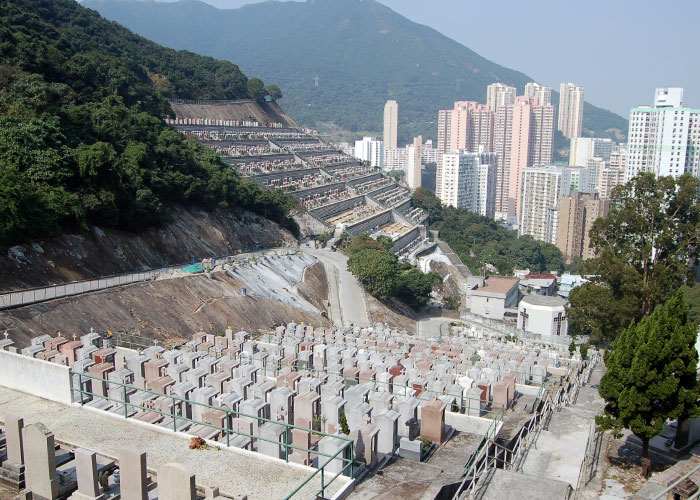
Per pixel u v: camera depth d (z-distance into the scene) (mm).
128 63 171000
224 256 106438
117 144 98500
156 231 93188
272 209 134750
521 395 47031
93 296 64188
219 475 26484
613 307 60719
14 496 24906
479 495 27922
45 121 83375
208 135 171625
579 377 54094
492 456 32625
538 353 64625
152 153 104312
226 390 39906
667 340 31047
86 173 80125
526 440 36469
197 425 31594
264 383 39500
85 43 163750
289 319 87438
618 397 32000
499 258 199625
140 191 90062
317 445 31156
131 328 63969
